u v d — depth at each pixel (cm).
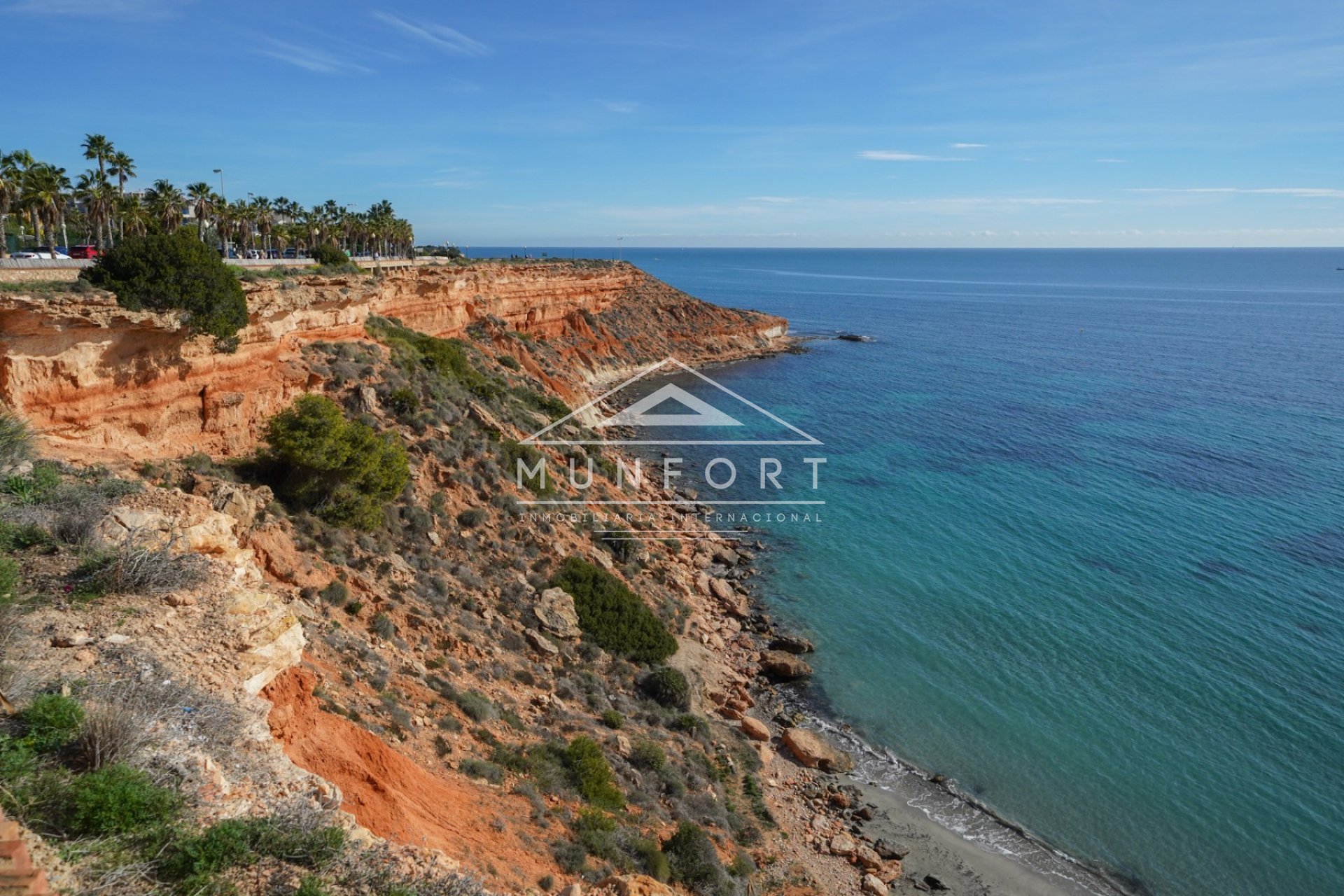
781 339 13775
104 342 2580
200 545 1775
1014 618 4000
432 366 5003
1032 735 3134
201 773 1069
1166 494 5712
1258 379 10556
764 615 4100
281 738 1417
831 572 4588
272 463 2998
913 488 5972
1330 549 4678
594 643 3256
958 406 8831
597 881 1702
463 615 2873
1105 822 2705
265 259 7069
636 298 12106
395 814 1495
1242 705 3247
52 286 2586
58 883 832
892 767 3008
